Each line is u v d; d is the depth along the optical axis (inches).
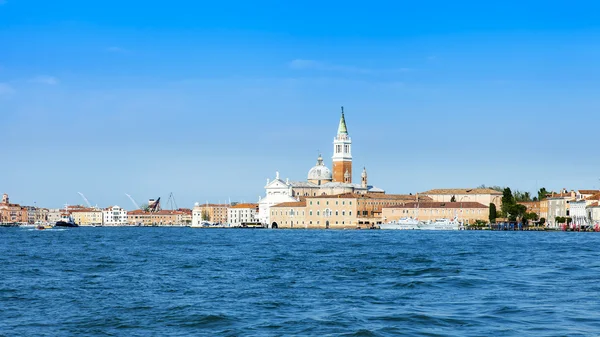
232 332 2689.5
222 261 5757.9
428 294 3558.1
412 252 6791.3
